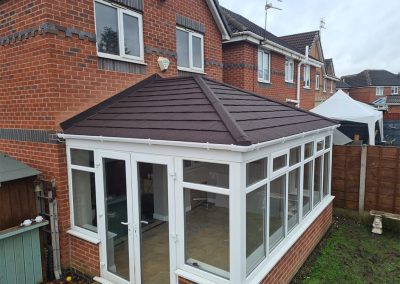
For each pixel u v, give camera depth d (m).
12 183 5.21
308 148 6.59
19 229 5.09
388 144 15.04
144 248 5.20
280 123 5.42
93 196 5.59
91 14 5.90
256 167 4.42
